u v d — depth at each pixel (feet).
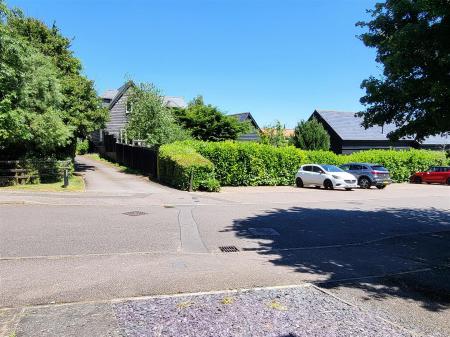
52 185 63.16
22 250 27.71
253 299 18.95
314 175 83.10
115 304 18.08
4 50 60.90
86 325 15.71
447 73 25.18
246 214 45.96
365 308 18.28
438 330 16.05
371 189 86.38
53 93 72.84
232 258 27.32
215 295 19.47
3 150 67.10
